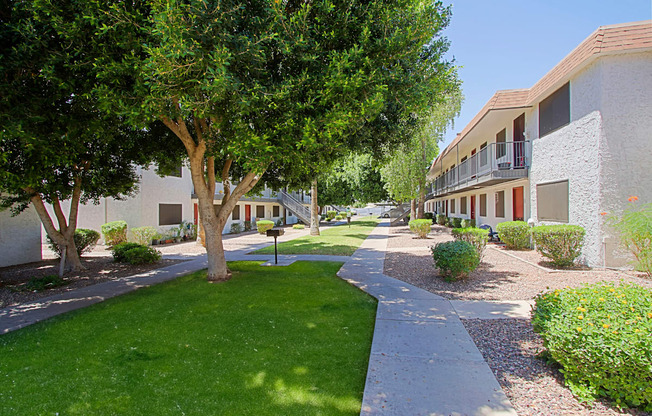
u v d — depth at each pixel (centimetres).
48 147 610
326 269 923
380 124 761
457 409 269
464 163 1805
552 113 1043
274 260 1108
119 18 491
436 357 366
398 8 611
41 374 354
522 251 1127
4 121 503
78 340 447
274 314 534
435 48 696
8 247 1170
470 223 1925
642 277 709
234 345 419
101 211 1667
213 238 804
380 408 273
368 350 397
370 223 3519
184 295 662
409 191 2095
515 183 1347
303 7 561
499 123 1460
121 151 957
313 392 308
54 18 496
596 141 828
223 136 649
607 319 291
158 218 1762
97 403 298
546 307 343
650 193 789
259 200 2784
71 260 991
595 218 834
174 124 744
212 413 280
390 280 772
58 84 545
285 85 517
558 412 264
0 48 529
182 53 407
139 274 927
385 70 606
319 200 3441
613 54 802
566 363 296
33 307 622
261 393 308
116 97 519
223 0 438
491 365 346
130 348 416
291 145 581
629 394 263
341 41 616
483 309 538
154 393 313
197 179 783
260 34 507
